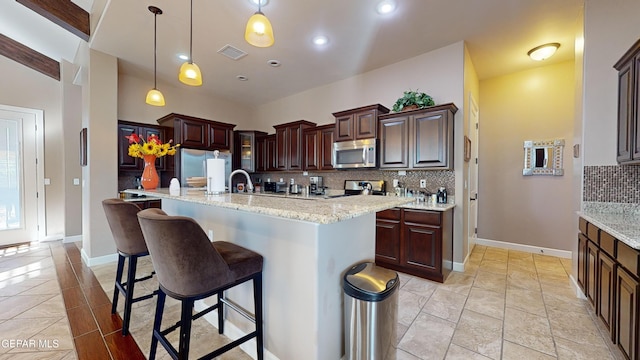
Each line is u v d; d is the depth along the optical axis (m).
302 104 5.04
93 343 1.80
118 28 2.90
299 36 3.04
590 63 2.34
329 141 4.20
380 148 3.52
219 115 5.41
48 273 3.08
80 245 4.32
